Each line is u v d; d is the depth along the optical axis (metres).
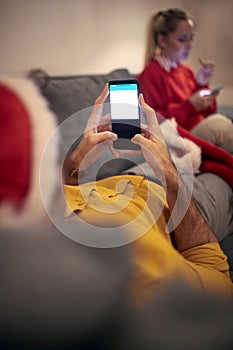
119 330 0.42
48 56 1.85
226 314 0.54
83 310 0.40
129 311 0.44
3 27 1.64
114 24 2.12
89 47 2.03
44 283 0.38
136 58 2.29
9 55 1.69
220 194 1.33
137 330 0.44
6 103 0.33
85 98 1.38
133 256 0.50
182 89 2.09
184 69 2.21
